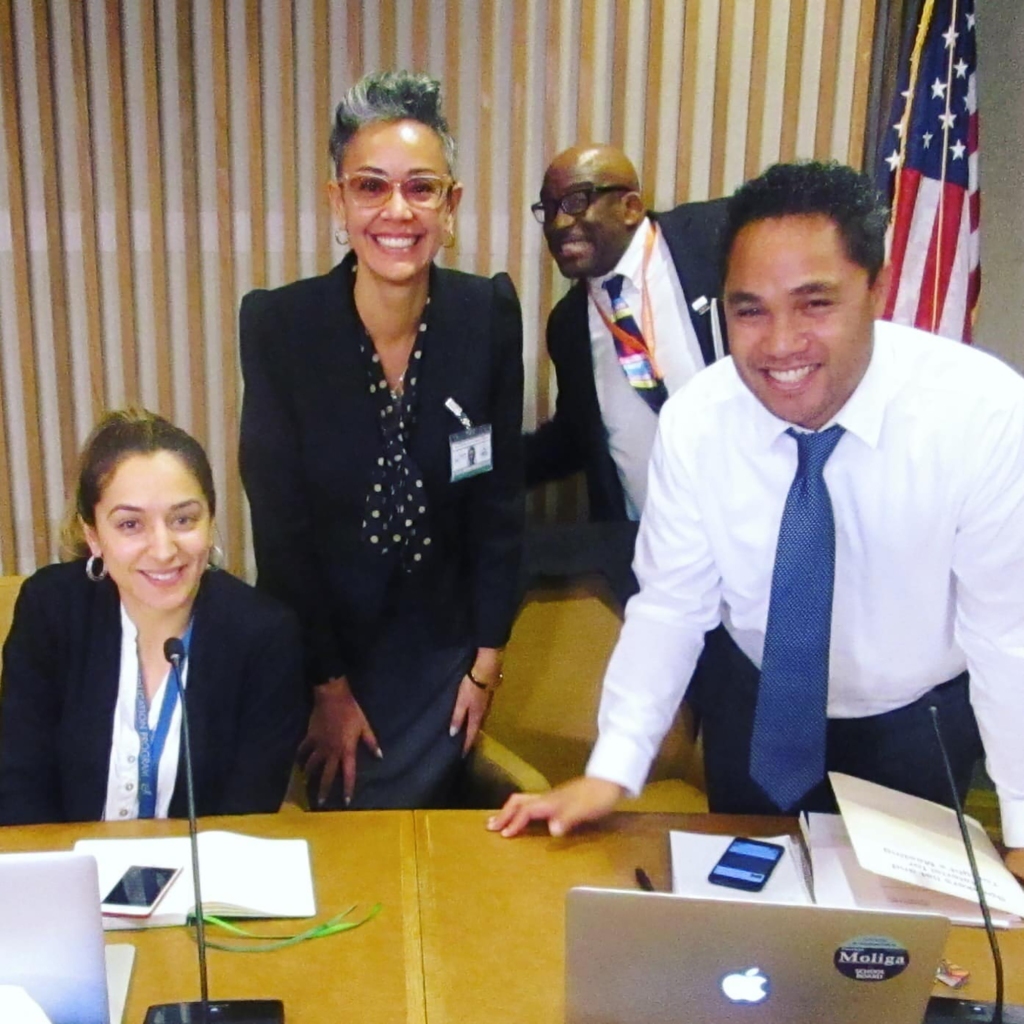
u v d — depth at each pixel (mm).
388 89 1770
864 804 1413
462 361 1926
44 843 1445
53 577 1748
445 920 1307
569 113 2650
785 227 1201
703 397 1485
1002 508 1353
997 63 2918
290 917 1307
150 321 2715
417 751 2059
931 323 2666
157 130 2594
